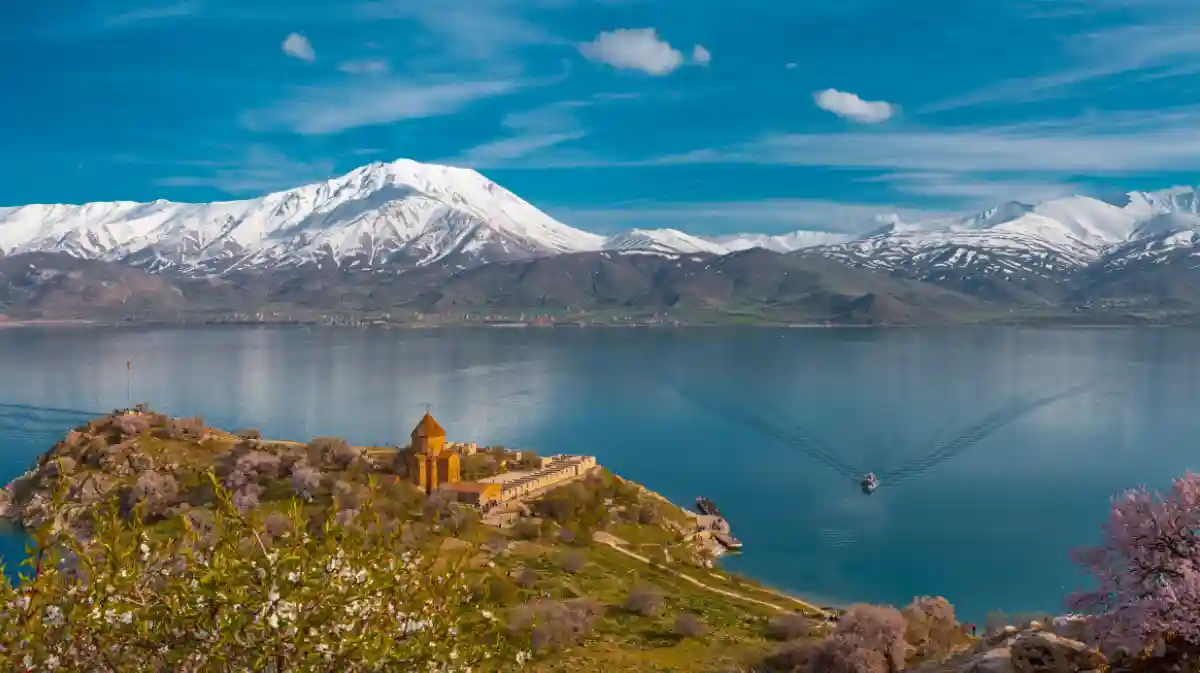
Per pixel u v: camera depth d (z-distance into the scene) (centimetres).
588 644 9188
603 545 14600
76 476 16438
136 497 14625
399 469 16425
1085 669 2969
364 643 1838
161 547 1975
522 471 18450
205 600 1836
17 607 1809
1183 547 2691
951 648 6494
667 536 16350
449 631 2019
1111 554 2800
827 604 14025
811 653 6875
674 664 8375
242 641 1788
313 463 16900
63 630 1816
